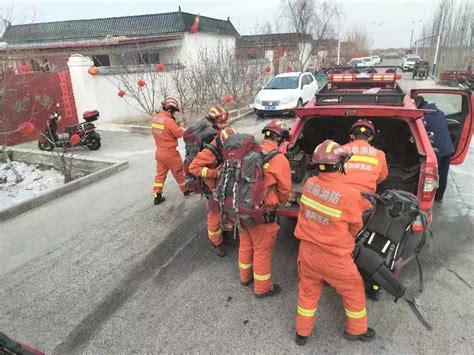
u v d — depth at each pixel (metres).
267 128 3.40
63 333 3.22
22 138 10.20
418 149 3.71
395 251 3.11
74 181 6.50
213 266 4.10
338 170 2.69
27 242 4.76
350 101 4.32
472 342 2.93
